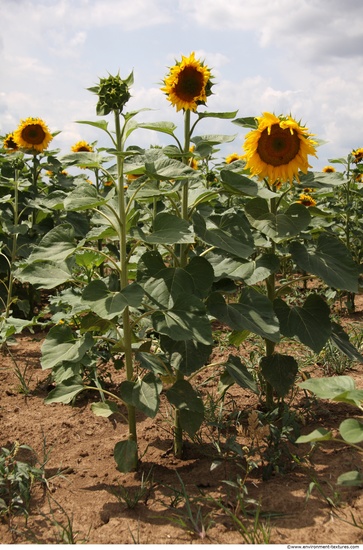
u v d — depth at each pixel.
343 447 2.36
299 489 2.08
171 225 2.13
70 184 4.95
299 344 3.52
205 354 2.25
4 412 2.79
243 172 2.60
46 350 2.20
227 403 2.64
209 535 1.86
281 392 2.49
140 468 2.29
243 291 2.36
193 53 2.38
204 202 2.76
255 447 2.33
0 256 4.42
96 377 2.89
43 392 3.03
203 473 2.23
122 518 1.97
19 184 4.36
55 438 2.56
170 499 2.07
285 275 5.15
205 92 2.38
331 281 2.36
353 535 1.82
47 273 2.24
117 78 2.03
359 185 5.29
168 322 2.09
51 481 2.22
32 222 4.73
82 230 4.46
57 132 5.04
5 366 3.36
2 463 2.12
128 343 2.21
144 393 2.08
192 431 2.22
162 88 2.39
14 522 1.97
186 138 2.37
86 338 2.17
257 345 3.40
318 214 2.59
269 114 2.35
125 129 2.09
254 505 2.00
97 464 2.35
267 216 2.43
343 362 3.16
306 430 2.52
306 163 2.38
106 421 2.72
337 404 2.79
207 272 2.25
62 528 1.92
